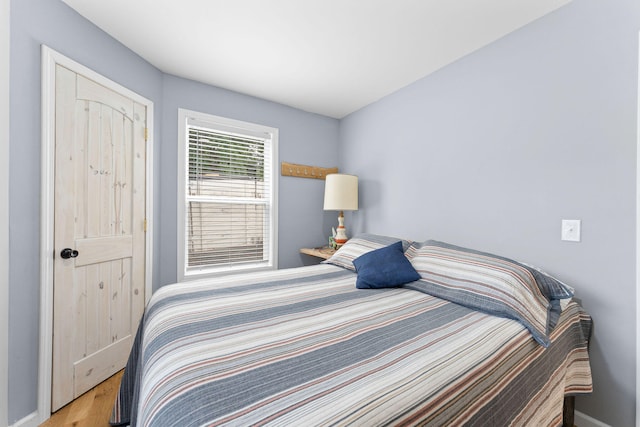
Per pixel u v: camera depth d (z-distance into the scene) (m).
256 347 0.94
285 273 1.99
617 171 1.41
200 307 1.30
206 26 1.85
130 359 1.48
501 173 1.89
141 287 2.23
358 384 0.74
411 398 0.71
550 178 1.65
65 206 1.68
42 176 1.55
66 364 1.69
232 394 0.70
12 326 1.45
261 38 1.96
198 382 0.74
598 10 1.47
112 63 1.96
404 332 1.07
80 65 1.73
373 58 2.18
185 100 2.54
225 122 2.73
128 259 2.12
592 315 1.50
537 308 1.31
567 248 1.59
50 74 1.57
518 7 1.62
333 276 1.93
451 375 0.82
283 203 3.11
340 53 2.13
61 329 1.67
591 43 1.49
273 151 3.02
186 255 2.63
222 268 2.82
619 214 1.41
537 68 1.71
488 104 1.97
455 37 1.91
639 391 1.34
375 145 2.95
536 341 1.15
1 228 1.39
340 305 1.36
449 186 2.22
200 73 2.45
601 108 1.46
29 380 1.52
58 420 1.58
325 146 3.40
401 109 2.66
